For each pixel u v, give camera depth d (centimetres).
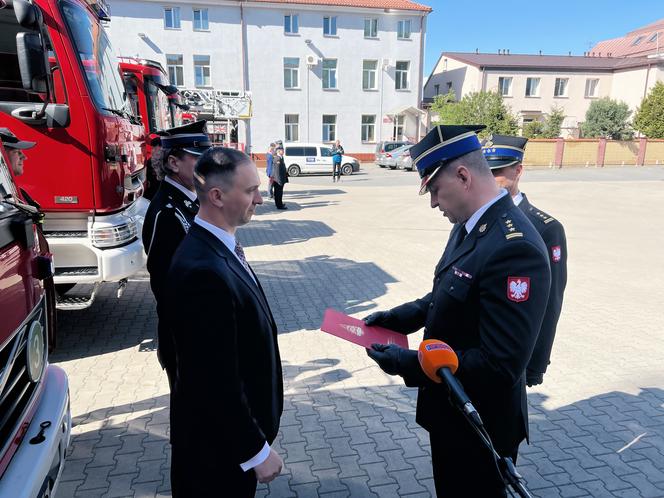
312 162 2362
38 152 372
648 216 1176
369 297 582
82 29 407
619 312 534
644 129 3092
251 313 166
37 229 248
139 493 257
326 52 2886
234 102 1534
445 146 166
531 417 332
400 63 3023
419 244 877
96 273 392
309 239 920
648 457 291
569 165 2897
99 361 407
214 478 163
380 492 261
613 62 3709
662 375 391
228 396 156
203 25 2706
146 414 331
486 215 167
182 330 155
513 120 2920
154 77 887
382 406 346
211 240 164
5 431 178
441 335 177
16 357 192
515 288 154
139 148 519
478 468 183
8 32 404
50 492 188
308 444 303
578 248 847
